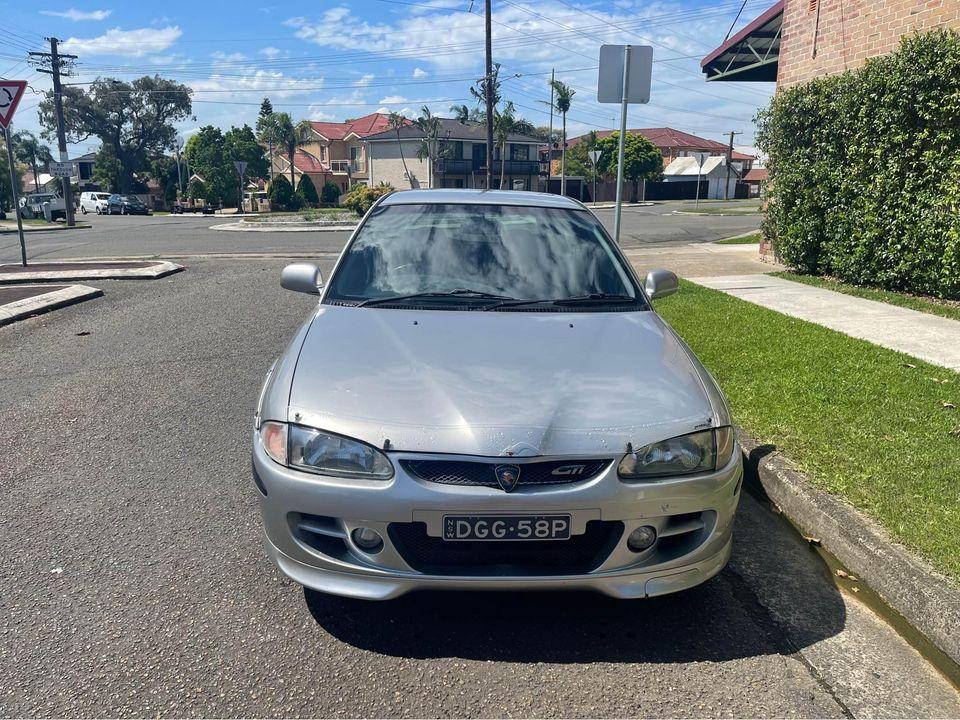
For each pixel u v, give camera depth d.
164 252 17.06
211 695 2.43
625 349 3.13
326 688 2.47
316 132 75.06
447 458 2.51
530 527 2.51
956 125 8.01
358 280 3.75
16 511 3.70
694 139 94.56
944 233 8.21
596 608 2.97
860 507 3.49
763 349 6.30
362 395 2.72
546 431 2.56
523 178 64.31
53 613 2.86
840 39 10.55
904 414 4.62
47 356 6.70
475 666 2.60
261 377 6.07
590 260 3.95
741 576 3.24
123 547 3.37
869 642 2.78
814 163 10.68
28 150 103.50
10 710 2.34
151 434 4.78
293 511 2.64
